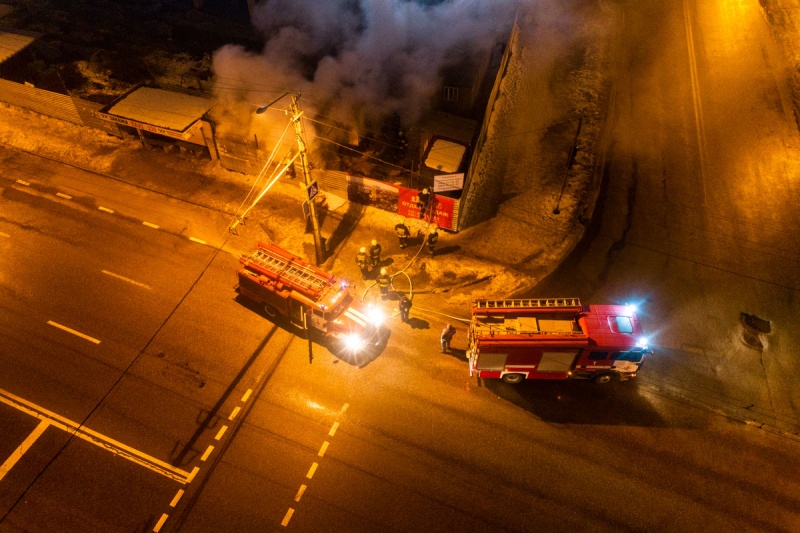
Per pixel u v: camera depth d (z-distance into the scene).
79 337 18.53
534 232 22.94
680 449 16.27
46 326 18.78
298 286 17.67
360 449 16.03
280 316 19.53
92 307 19.50
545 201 24.28
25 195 23.73
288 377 17.70
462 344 18.95
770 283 21.06
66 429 16.16
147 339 18.61
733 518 14.89
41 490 14.88
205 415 16.67
